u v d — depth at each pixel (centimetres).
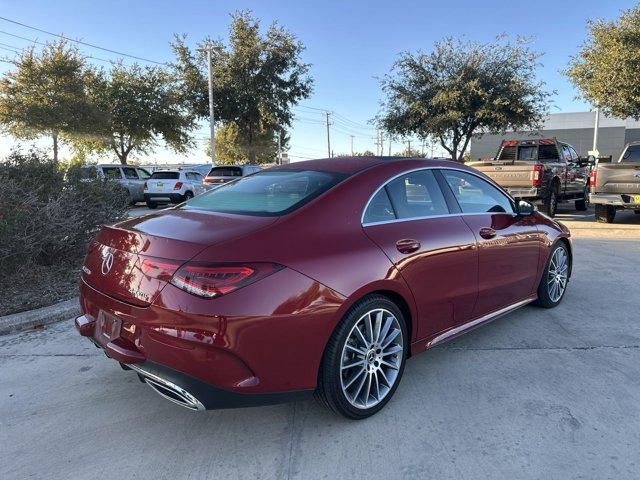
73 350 427
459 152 2072
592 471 259
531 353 406
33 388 359
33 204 596
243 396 259
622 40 1387
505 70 1906
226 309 246
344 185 319
